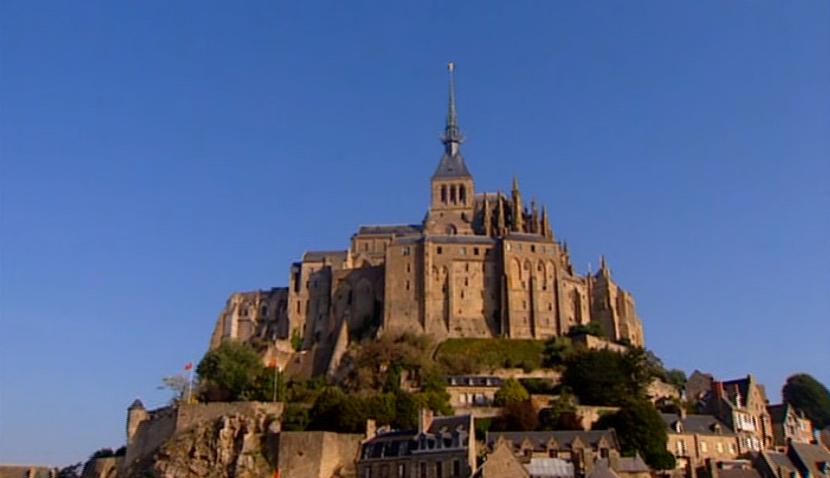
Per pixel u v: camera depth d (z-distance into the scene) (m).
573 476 135.50
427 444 140.88
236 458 168.25
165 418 189.62
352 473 156.00
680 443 170.62
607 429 163.50
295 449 162.38
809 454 177.12
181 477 170.62
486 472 127.44
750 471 162.88
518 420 174.25
